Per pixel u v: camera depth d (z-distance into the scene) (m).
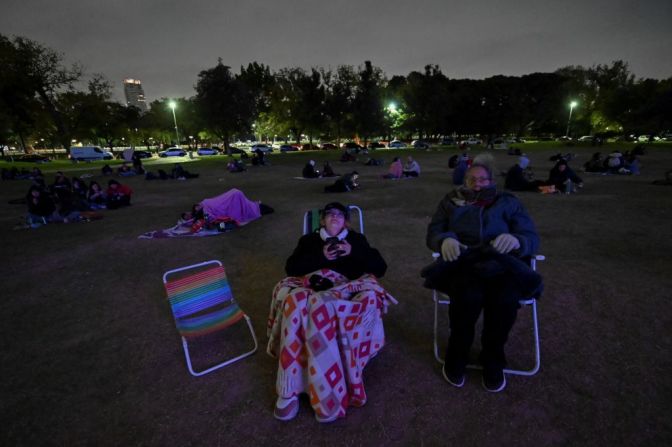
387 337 3.24
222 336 3.38
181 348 3.21
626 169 14.66
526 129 69.38
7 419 2.43
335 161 29.12
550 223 6.93
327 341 2.29
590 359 2.80
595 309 3.56
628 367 2.69
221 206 7.71
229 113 40.44
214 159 35.97
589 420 2.23
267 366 2.91
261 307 3.93
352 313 2.39
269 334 2.95
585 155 27.73
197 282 3.04
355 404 2.40
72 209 8.89
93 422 2.38
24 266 5.57
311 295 2.38
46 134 55.22
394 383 2.63
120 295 4.39
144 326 3.63
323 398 2.25
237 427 2.29
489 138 55.62
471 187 2.68
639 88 51.34
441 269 2.58
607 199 9.30
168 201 11.66
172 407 2.49
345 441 2.15
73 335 3.50
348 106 46.19
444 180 14.98
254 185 15.17
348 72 46.34
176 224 8.10
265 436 2.21
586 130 62.31
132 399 2.58
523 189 10.92
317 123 49.34
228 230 7.30
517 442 2.10
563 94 58.75
